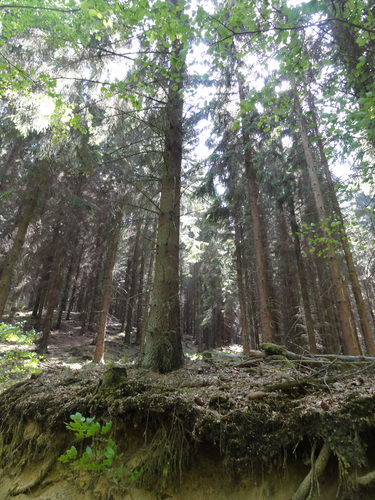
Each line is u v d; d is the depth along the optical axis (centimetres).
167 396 305
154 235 761
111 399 316
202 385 363
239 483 253
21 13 450
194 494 257
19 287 1469
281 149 1261
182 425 278
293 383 315
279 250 1510
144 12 345
